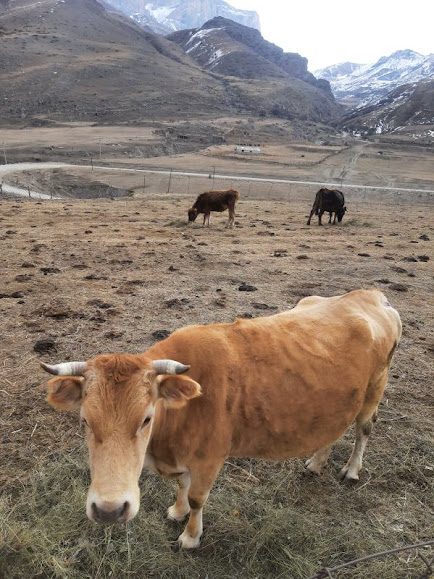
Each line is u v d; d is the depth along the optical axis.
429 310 4.82
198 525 1.98
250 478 2.37
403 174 41.69
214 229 9.84
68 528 1.99
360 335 2.17
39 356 3.38
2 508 2.05
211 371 1.80
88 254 6.57
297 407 1.94
